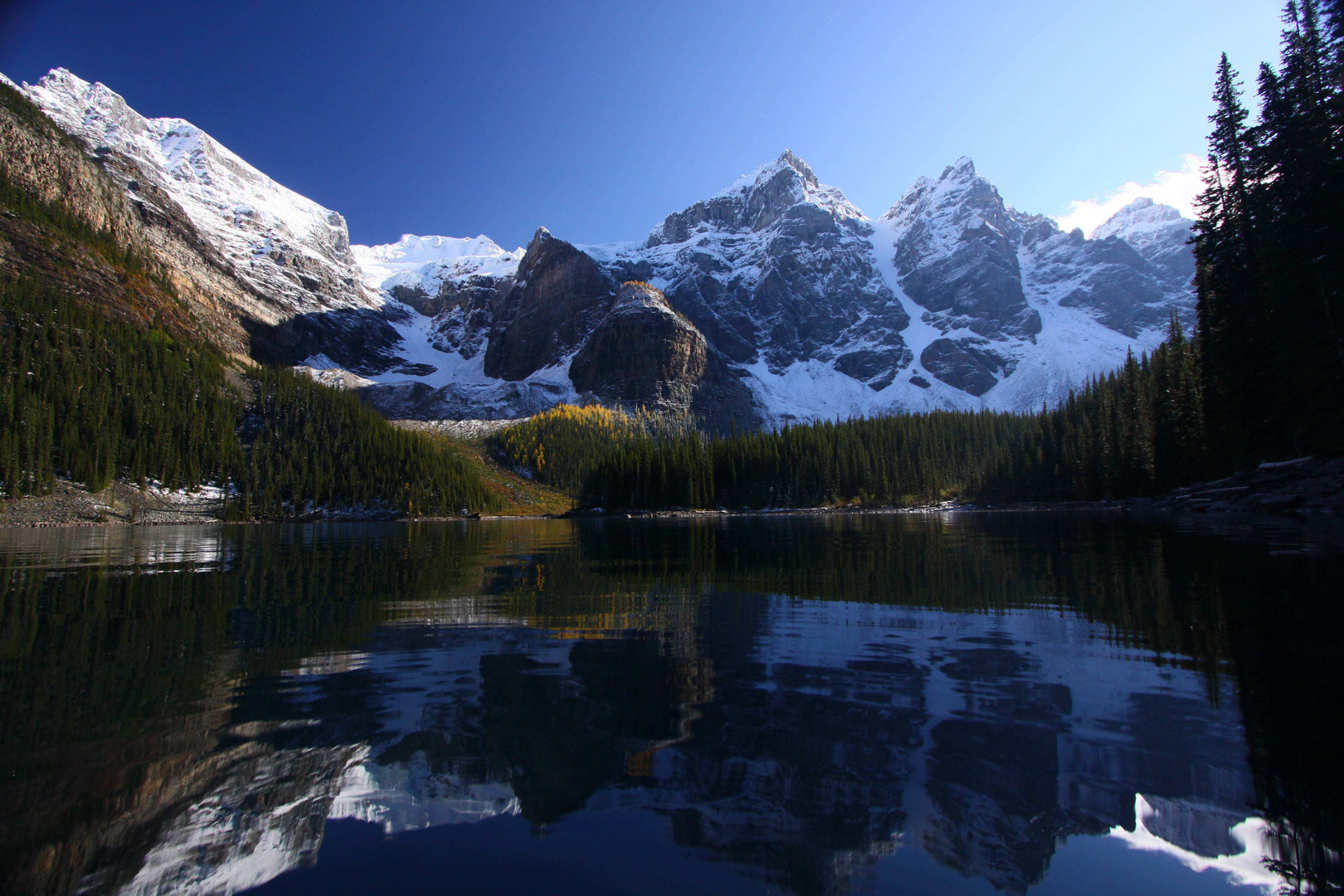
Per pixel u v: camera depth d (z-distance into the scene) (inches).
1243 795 129.3
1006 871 104.2
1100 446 2674.7
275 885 102.2
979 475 4040.4
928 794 134.5
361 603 414.6
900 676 224.1
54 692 212.7
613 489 4601.4
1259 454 1370.6
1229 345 1417.3
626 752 160.7
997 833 117.6
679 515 3873.0
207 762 155.2
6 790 137.3
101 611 385.1
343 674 237.5
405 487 3929.6
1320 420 1146.0
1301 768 139.6
